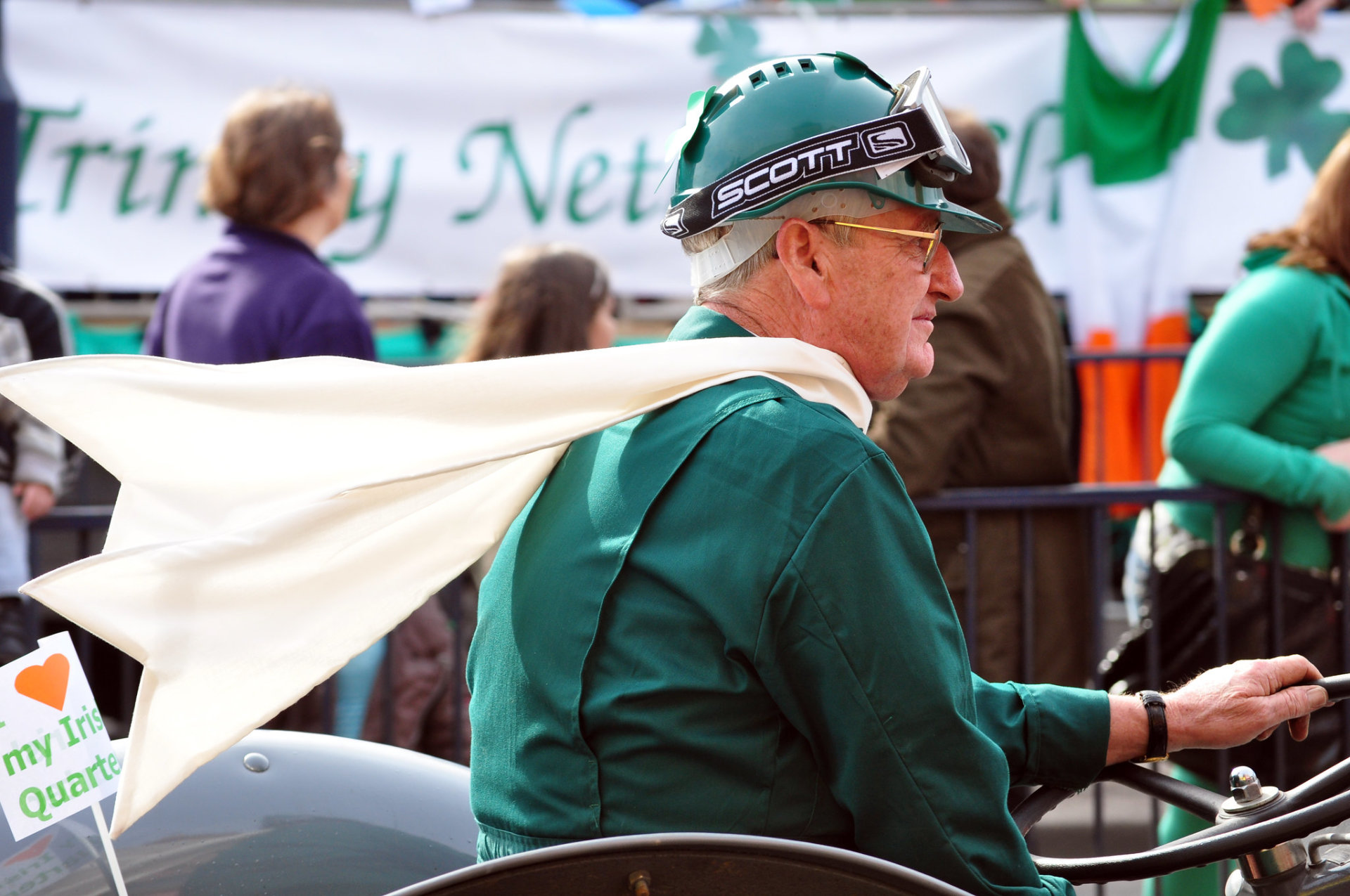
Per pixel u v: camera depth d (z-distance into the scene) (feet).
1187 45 56.24
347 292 31.99
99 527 33.63
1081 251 57.72
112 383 14.23
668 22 56.34
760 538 13.21
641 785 13.50
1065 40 56.80
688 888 12.24
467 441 14.05
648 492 13.99
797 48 56.59
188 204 55.11
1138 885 35.65
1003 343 30.27
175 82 54.49
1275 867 15.03
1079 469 51.34
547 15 55.98
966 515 31.09
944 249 16.10
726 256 15.33
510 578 15.21
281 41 55.01
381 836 17.47
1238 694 16.03
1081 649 32.63
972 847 13.30
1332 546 30.89
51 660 15.31
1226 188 57.57
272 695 13.47
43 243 54.29
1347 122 57.26
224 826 17.13
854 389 14.99
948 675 13.39
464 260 56.85
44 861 16.02
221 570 13.52
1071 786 15.99
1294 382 30.73
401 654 34.99
